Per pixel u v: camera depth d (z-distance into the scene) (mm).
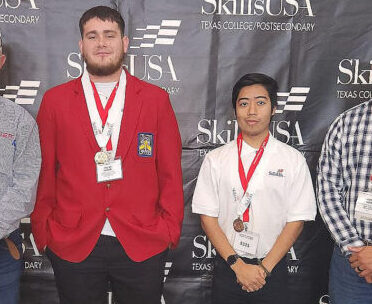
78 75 2264
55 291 2385
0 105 1557
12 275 1685
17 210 1541
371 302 1809
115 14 1757
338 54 2293
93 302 1819
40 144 1738
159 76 2277
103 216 1730
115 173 1709
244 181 1863
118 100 1793
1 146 1528
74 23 2230
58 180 1788
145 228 1766
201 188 1923
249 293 1823
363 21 2273
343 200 1848
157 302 1852
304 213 1829
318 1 2264
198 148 2332
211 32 2262
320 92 2312
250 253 1790
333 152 1835
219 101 2305
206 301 2408
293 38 2279
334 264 1909
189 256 2385
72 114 1730
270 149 1888
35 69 2248
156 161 1844
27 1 2207
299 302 2408
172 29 2252
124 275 1804
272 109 1904
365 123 1770
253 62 2285
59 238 1725
